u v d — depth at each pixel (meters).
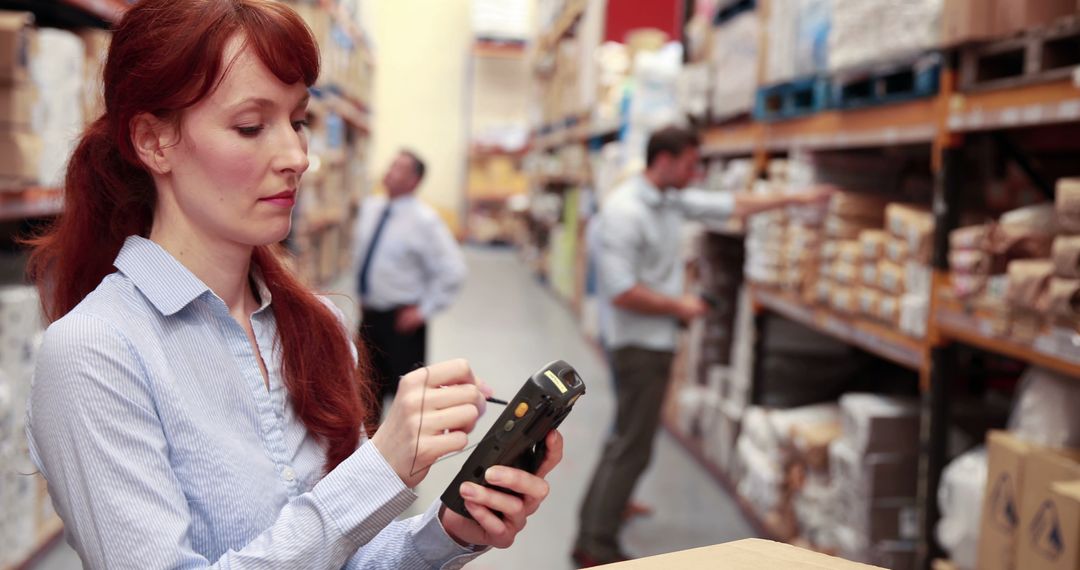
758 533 3.75
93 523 0.90
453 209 16.64
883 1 2.65
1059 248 1.90
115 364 0.94
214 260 1.06
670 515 3.96
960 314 2.40
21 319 2.92
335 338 1.21
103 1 3.31
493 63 16.30
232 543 1.00
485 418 4.18
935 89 2.51
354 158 11.93
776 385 4.05
